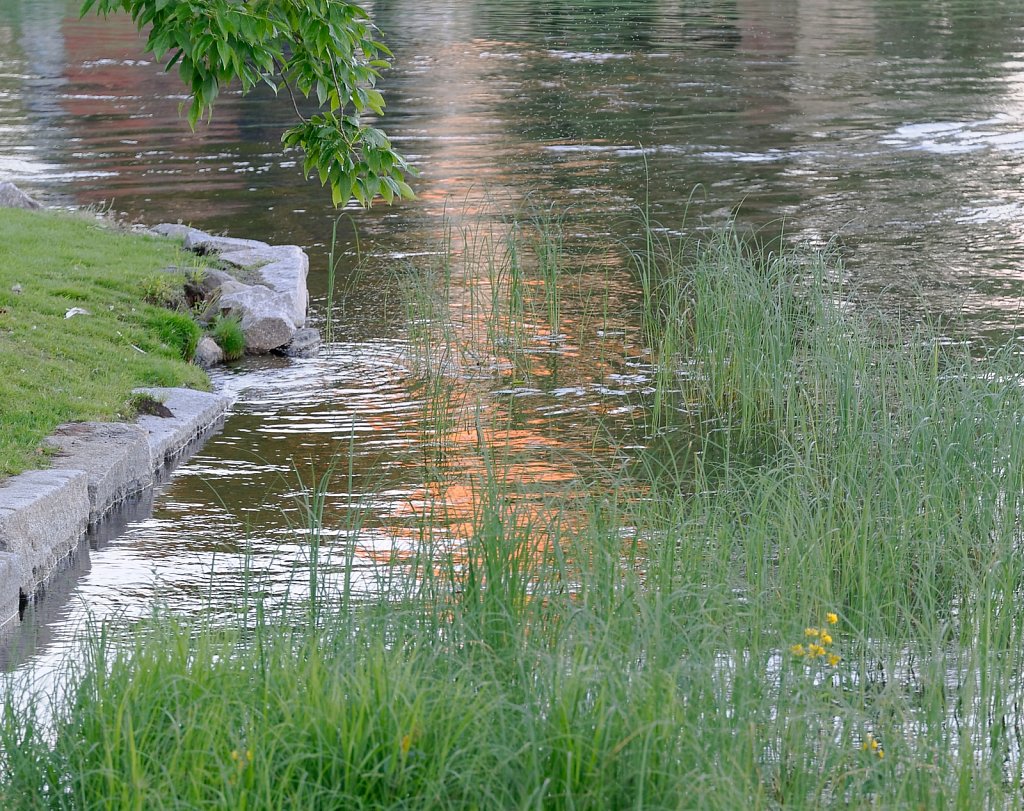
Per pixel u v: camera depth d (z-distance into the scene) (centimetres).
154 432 2153
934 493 1656
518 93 6338
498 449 2181
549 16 9938
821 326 2384
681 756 1027
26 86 6769
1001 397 1856
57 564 1720
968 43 8075
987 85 6397
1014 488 1634
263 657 1162
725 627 1282
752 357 2447
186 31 1689
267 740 1014
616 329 2900
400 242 3650
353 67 1867
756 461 2142
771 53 7700
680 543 1515
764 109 5803
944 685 1293
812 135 5216
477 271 3344
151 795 950
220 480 2048
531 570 1401
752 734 1059
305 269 3244
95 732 1068
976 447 1784
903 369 2280
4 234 3119
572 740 1006
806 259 3269
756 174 4516
